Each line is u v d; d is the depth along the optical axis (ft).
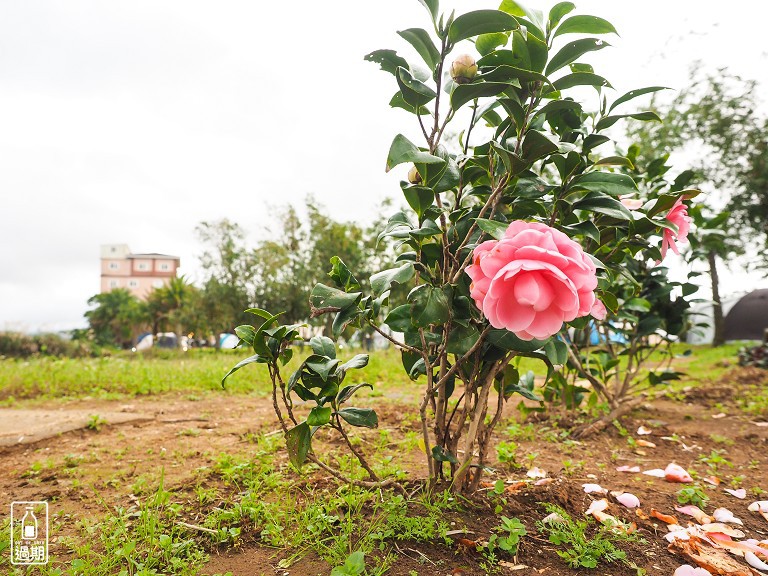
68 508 8.57
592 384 14.14
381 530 6.74
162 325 111.96
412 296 5.93
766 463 11.16
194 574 6.02
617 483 9.45
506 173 6.27
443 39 5.75
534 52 5.83
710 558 6.35
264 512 7.54
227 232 75.00
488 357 7.14
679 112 62.28
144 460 11.45
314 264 67.41
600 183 6.45
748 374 24.26
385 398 18.86
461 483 7.88
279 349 6.41
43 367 29.12
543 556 6.45
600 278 6.61
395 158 5.22
